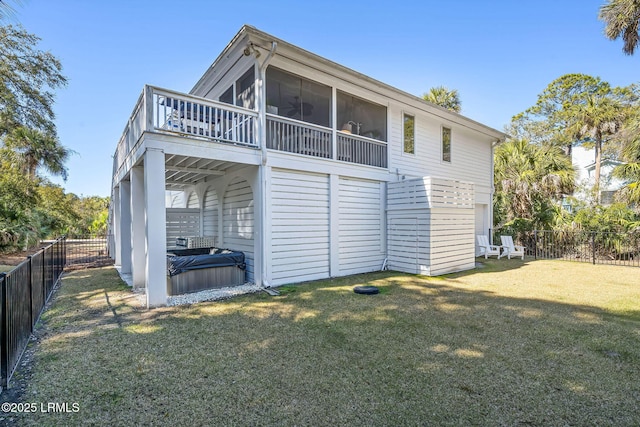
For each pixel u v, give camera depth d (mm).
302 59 6996
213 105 6012
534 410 2391
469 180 12086
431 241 7930
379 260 8844
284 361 3232
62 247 8711
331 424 2234
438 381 2820
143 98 5453
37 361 3260
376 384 2773
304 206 7344
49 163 16516
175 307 5203
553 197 13211
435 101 18812
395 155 9406
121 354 3412
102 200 29172
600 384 2773
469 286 6789
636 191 10930
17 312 3266
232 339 3820
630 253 10430
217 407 2447
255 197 6688
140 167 6613
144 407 2449
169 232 10039
